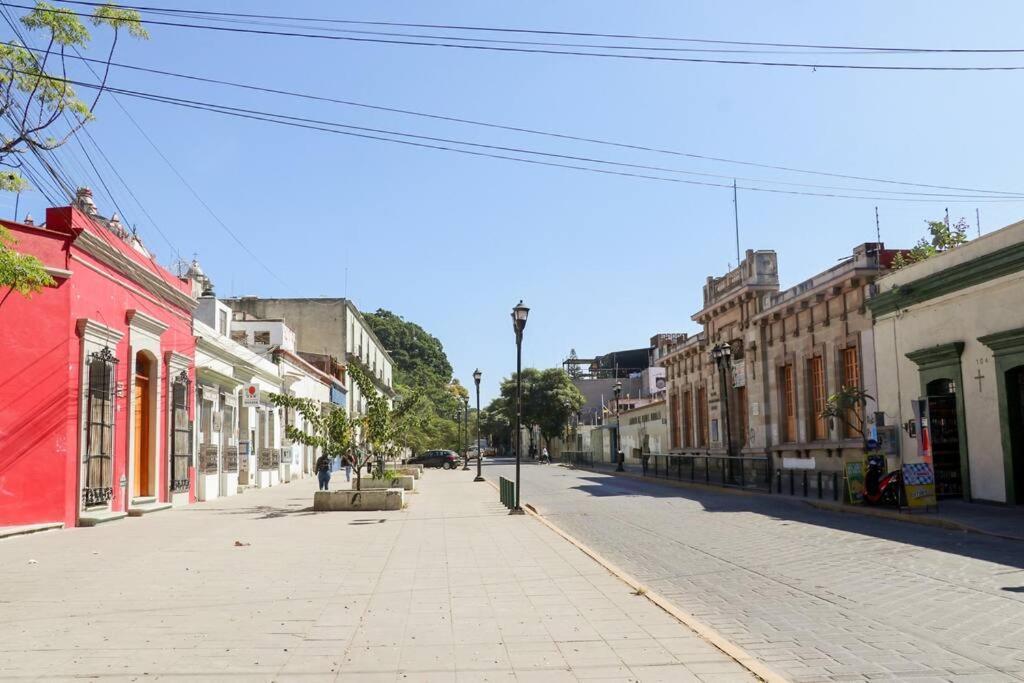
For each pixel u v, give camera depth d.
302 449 43.47
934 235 26.28
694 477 31.66
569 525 17.38
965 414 19.80
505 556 12.09
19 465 15.44
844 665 6.11
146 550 12.95
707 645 6.62
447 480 40.25
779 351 31.58
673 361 46.62
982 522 15.38
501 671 5.91
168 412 21.91
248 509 21.36
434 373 116.19
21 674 5.83
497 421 104.69
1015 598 8.43
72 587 9.50
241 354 29.42
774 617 7.88
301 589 9.35
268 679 5.74
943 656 6.30
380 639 6.91
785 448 30.78
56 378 16.03
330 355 54.12
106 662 6.16
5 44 9.69
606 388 90.44
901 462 22.41
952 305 20.38
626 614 7.87
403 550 12.86
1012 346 18.00
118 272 18.67
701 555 12.38
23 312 15.67
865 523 16.48
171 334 22.20
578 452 60.78
